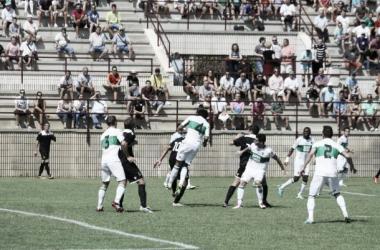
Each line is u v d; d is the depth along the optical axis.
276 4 81.69
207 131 41.16
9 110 64.50
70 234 30.41
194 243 28.70
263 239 29.88
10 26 73.69
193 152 41.06
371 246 28.66
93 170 61.09
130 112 64.56
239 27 79.12
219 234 30.92
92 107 64.25
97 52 73.50
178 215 36.69
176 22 79.06
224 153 62.78
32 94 66.38
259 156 39.84
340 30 79.75
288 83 70.19
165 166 61.97
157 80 68.06
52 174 60.59
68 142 60.72
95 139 61.09
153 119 65.00
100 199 37.62
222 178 61.62
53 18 75.94
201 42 77.88
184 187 40.66
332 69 75.19
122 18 77.94
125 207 39.84
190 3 80.81
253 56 78.50
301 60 74.62
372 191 52.41
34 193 47.16
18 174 60.31
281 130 66.69
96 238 29.52
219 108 66.38
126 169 37.31
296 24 80.75
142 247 27.70
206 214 37.28
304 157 47.59
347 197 47.91
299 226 33.56
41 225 32.75
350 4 85.25
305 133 47.62
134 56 74.19
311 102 66.94
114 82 68.12
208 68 76.62
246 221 34.91
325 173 34.22
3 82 68.81
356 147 65.06
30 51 71.44
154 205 41.19
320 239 30.06
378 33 80.19
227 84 69.94
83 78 66.69
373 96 73.81
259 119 67.12
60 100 62.94
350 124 68.06
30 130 60.25
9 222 33.62
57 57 70.94
